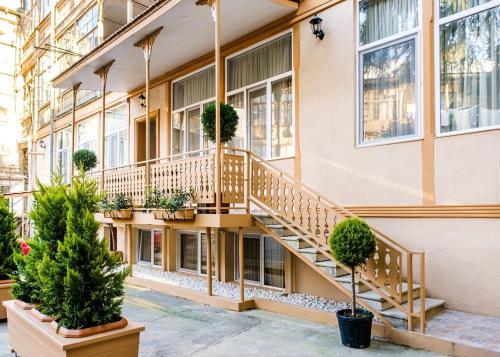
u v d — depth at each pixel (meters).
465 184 5.25
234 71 8.56
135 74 10.24
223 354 4.37
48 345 3.44
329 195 6.67
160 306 6.43
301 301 6.17
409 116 5.94
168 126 10.20
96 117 13.85
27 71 20.83
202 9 6.79
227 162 6.20
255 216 6.33
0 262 5.93
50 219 3.79
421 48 5.79
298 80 7.20
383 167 6.04
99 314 3.53
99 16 12.73
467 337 4.32
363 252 4.43
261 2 6.73
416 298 5.39
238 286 7.43
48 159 17.56
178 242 9.33
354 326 4.46
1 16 21.28
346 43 6.54
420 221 5.63
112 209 8.12
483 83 5.32
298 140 7.16
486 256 5.07
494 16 5.26
